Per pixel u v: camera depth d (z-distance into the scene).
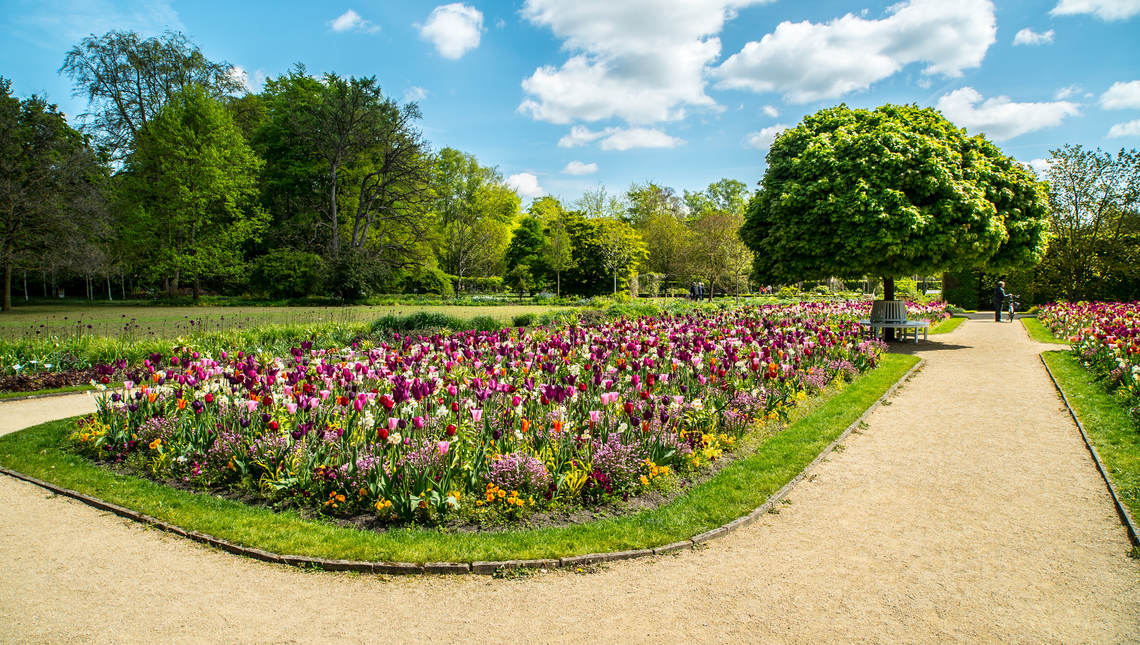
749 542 4.62
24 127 30.95
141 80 41.03
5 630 3.44
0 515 5.19
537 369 8.79
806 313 19.80
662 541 4.55
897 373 11.67
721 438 6.71
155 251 39.41
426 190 49.62
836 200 15.34
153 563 4.31
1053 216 29.97
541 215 74.56
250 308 33.25
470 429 6.02
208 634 3.42
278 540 4.53
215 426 6.05
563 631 3.44
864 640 3.31
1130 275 28.44
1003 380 11.26
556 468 5.21
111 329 18.62
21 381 10.51
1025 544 4.52
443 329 16.38
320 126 44.16
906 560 4.30
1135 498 5.27
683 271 52.59
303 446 5.55
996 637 3.34
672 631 3.43
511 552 4.32
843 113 18.31
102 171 41.16
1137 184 28.62
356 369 7.01
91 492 5.58
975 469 6.29
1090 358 11.55
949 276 34.81
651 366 8.41
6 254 29.50
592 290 47.31
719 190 78.25
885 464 6.50
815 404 8.88
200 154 37.59
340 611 3.68
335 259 41.19
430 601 3.79
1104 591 3.82
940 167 14.98
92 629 3.47
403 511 4.74
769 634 3.39
